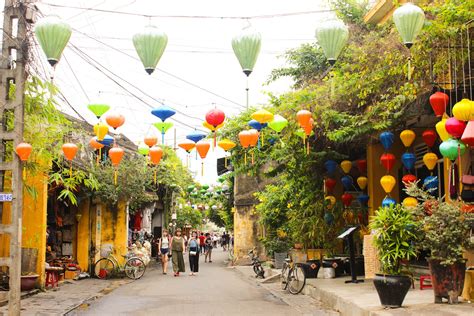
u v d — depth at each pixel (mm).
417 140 15555
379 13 14156
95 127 10961
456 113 8203
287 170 17266
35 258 14992
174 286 17109
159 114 11023
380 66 11594
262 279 19172
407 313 8461
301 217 17328
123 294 14836
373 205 15961
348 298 10711
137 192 20406
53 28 7949
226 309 11828
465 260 9023
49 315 11039
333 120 13055
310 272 14570
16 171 10938
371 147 16094
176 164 31594
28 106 12031
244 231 28594
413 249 9117
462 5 8695
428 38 9430
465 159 11273
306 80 20672
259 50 7957
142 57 7867
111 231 21406
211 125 11516
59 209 19562
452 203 9914
